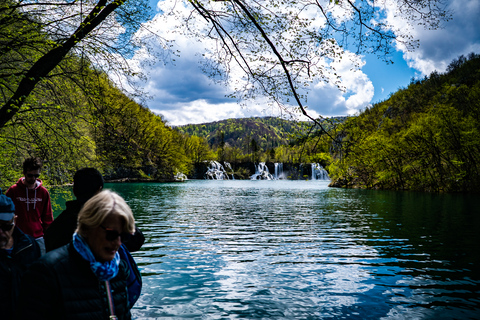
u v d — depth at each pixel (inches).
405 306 236.1
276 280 293.0
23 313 58.9
